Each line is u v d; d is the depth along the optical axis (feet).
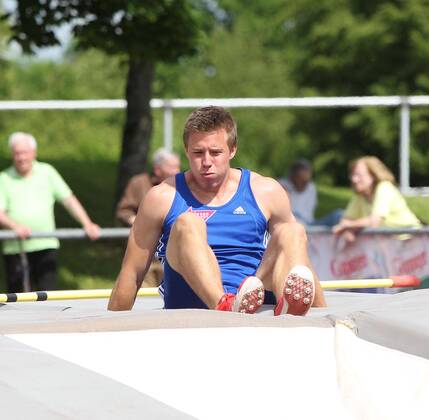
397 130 287.69
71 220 114.73
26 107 107.14
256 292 32.99
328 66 295.69
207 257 34.71
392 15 287.07
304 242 35.81
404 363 26.96
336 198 164.45
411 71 288.51
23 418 21.91
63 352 26.84
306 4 306.76
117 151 246.68
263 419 24.03
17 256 71.67
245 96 359.87
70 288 93.40
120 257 101.24
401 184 118.73
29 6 97.76
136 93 108.78
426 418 24.88
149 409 23.09
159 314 29.53
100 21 97.60
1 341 27.25
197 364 26.32
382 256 70.79
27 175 71.67
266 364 26.66
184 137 38.14
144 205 38.58
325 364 26.94
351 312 30.58
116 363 26.16
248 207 38.63
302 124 309.63
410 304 31.65
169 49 99.66
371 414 24.85
